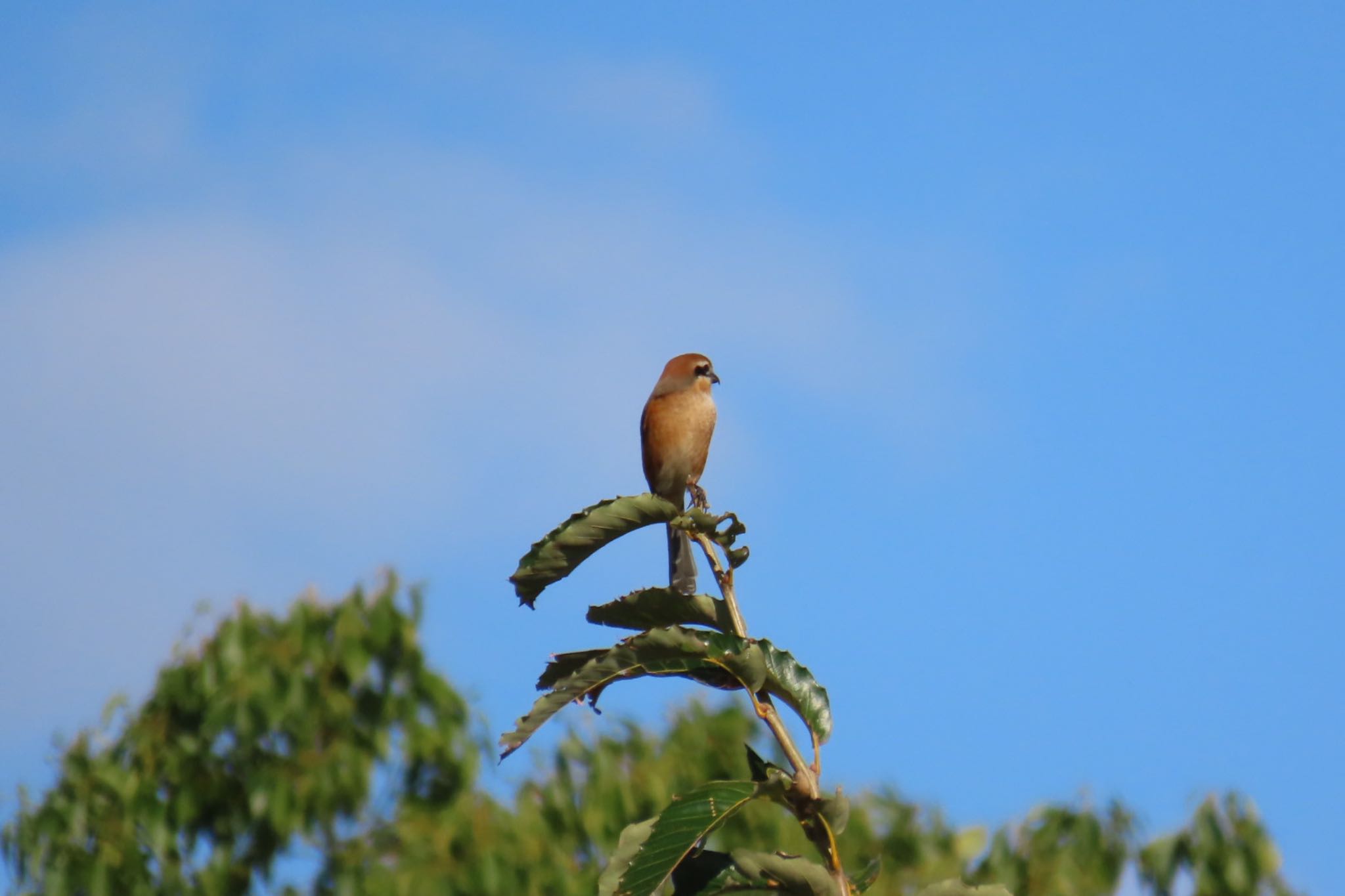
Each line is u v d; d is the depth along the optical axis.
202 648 15.12
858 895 4.29
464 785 14.47
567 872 12.72
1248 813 11.64
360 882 13.20
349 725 14.60
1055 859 11.67
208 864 14.07
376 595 15.19
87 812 14.14
